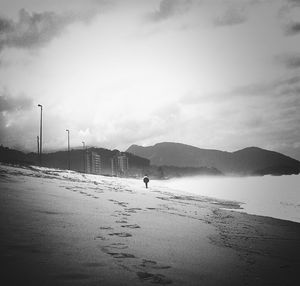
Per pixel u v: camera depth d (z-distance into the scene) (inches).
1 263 204.4
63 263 218.8
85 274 202.4
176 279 215.5
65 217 412.5
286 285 231.0
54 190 774.5
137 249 288.5
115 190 1099.9
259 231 530.3
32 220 363.6
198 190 2775.6
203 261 274.5
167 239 354.9
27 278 184.2
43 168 1940.2
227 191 2738.7
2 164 1427.2
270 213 994.1
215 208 936.3
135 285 193.6
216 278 229.3
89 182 1358.3
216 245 356.8
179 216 595.8
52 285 178.1
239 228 540.4
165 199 1007.6
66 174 1754.4
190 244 342.6
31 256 225.9
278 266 288.4
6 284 172.1
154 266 240.1
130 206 654.5
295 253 360.2
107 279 197.8
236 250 342.6
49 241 275.9
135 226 414.6
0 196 538.6
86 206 556.4
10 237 273.6
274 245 403.5
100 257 244.8
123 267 226.5
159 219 514.6
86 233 330.0
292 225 650.2
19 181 864.9
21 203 488.1
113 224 406.9
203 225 512.4
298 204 1449.3
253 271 260.8
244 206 1208.8
